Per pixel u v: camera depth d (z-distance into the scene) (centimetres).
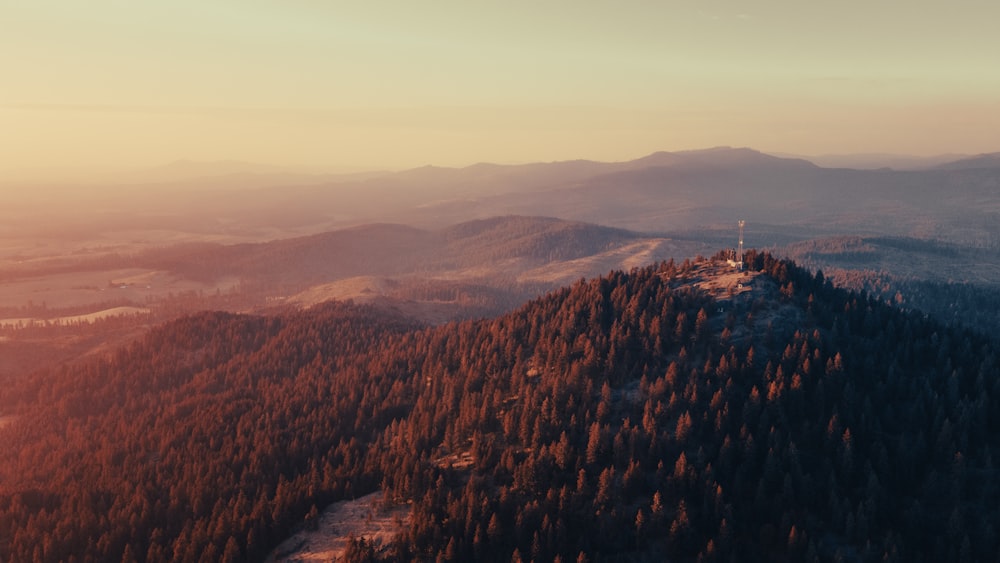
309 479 16050
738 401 13950
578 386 15450
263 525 14250
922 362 15425
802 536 11338
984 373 14350
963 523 11512
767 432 13175
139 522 15138
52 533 14988
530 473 13325
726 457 12750
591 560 11788
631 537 12094
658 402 14088
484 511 12850
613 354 15862
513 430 15000
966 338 16350
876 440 13025
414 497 14300
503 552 12256
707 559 11362
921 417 13438
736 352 15212
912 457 12619
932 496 12194
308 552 13738
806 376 14112
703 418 13600
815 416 13575
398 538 12975
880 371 14712
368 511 14650
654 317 16688
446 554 12231
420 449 16062
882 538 11594
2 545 15225
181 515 15562
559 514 12412
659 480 12756
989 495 12025
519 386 16500
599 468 13400
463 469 14812
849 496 12256
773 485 12356
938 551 11288
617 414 14550
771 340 15400
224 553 13638
